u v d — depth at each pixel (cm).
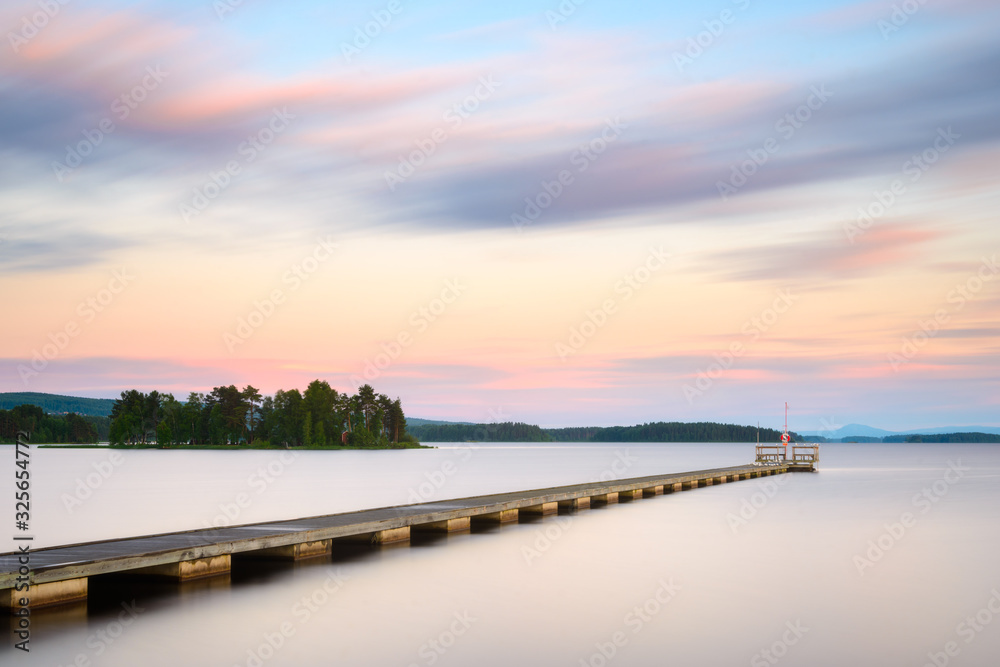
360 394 17050
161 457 13088
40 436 17825
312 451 16362
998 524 3278
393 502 4738
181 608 1650
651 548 2539
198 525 3450
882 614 1702
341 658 1362
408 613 1669
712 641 1493
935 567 2250
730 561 2316
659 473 8744
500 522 3216
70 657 1325
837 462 12075
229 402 16425
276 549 2202
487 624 1588
